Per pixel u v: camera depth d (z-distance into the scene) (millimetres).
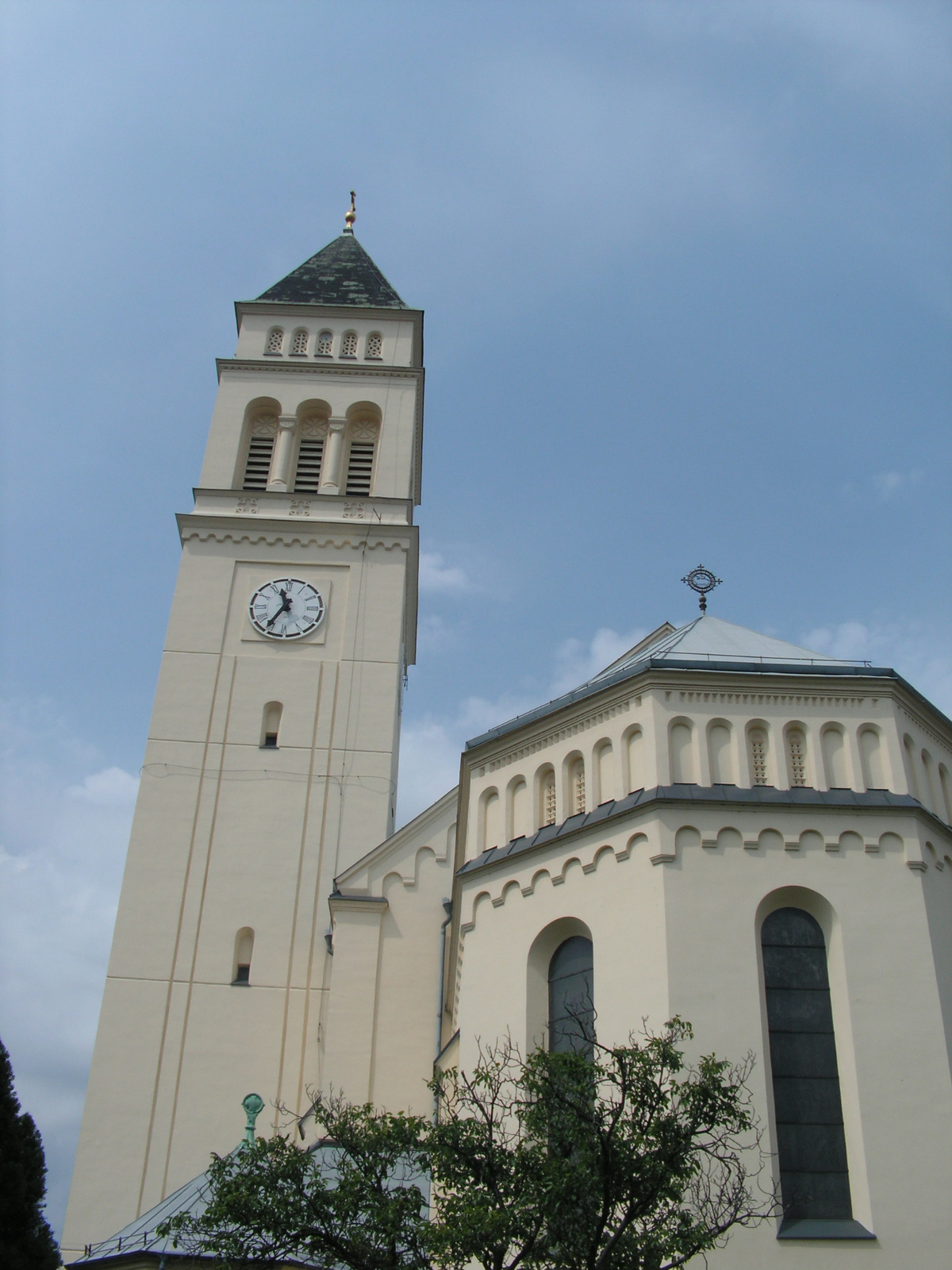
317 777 51312
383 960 44281
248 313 64750
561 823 29562
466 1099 22094
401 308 64875
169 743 51688
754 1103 23938
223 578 55906
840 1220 23406
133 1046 45344
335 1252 19547
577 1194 17938
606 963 26484
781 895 26328
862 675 28828
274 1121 44062
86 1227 41969
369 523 57000
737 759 28078
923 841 27062
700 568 36625
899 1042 24703
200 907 48219
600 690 29781
